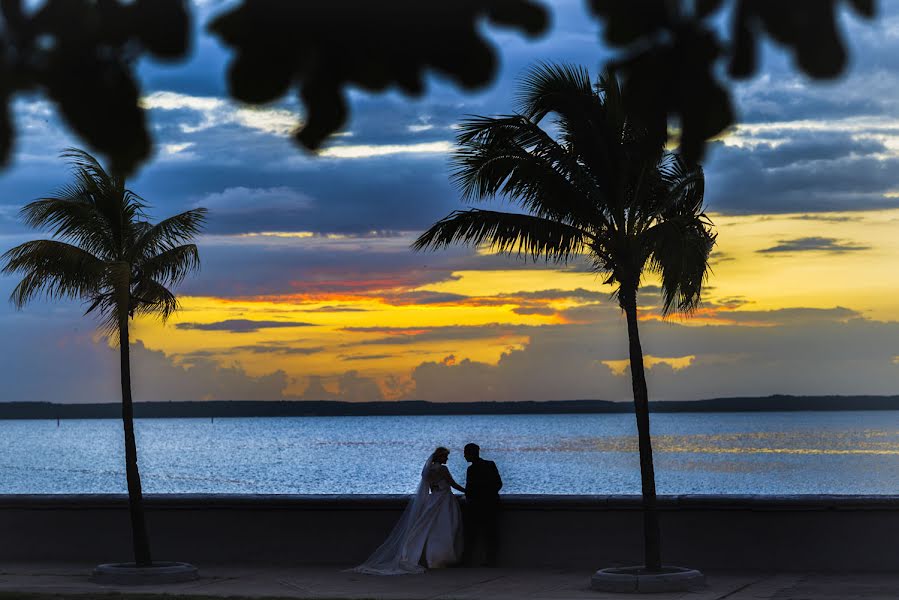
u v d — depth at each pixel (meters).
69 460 173.25
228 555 18.34
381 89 1.83
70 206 15.97
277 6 1.77
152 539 18.62
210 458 175.75
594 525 17.16
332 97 1.82
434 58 1.80
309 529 18.16
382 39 1.79
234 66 1.80
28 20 1.77
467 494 17.47
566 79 14.67
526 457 163.62
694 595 14.38
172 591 15.20
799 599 13.86
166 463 160.38
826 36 1.81
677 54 1.91
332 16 1.78
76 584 16.14
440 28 1.79
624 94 2.02
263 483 113.38
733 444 199.75
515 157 15.21
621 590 14.70
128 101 1.80
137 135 1.81
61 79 1.78
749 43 1.86
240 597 14.20
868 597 13.93
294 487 106.62
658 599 14.13
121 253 16.48
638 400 15.41
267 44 1.79
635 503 16.92
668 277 15.73
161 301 16.69
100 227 16.27
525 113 15.10
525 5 1.81
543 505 17.30
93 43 1.77
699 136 1.95
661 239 14.99
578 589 15.11
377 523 17.89
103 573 16.23
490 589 15.18
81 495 18.86
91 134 1.80
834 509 16.47
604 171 15.03
